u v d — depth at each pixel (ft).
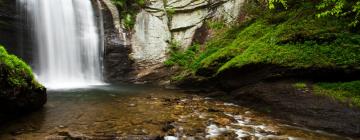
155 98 36.81
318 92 27.37
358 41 29.99
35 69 51.11
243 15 56.24
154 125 23.57
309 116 25.52
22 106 24.49
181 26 63.62
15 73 23.70
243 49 41.24
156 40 62.95
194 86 44.68
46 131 21.29
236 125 24.30
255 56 34.76
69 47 56.29
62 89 44.96
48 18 53.67
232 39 51.80
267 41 37.35
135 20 66.13
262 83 32.94
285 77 31.40
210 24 60.70
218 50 47.37
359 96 24.79
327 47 31.04
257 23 47.55
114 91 43.83
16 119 24.11
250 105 32.50
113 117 25.98
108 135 20.44
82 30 59.00
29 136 19.97
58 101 33.32
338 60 28.89
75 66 56.90
